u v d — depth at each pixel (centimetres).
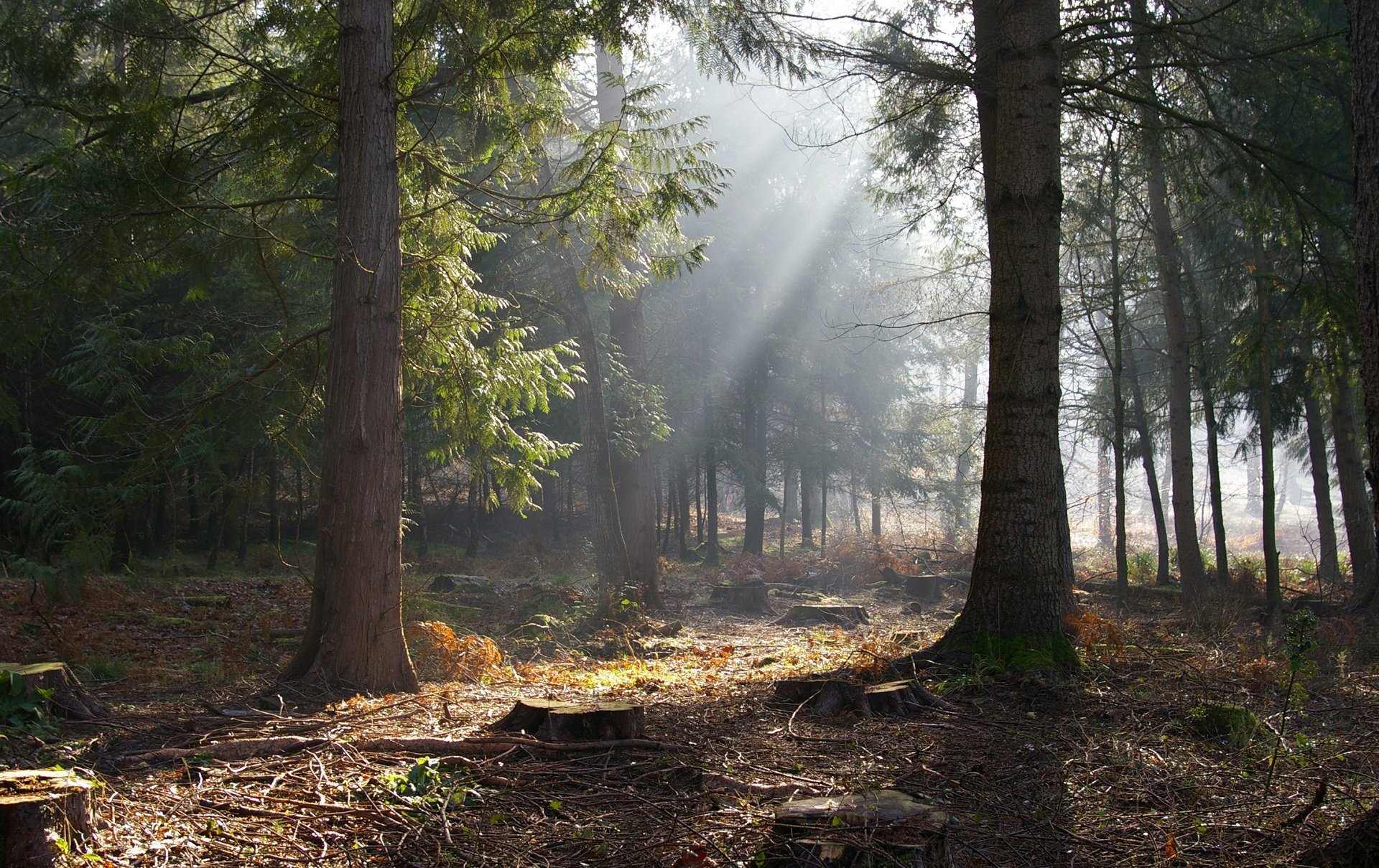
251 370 977
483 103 965
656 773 510
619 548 1477
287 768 503
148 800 442
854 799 411
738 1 919
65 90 859
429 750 539
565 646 1166
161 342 1303
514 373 1030
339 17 803
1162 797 488
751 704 707
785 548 3128
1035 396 841
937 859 373
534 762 525
